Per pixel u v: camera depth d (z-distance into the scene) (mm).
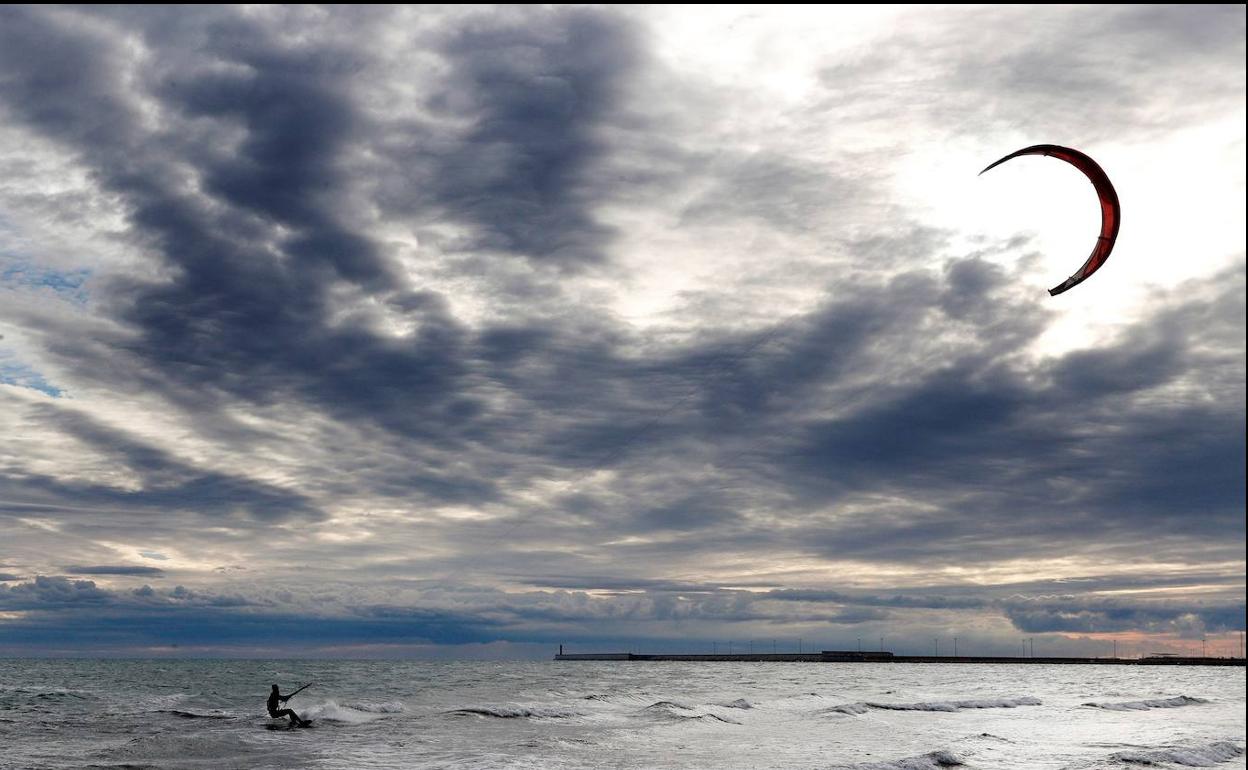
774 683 113250
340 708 52500
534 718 49812
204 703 58719
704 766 32438
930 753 35562
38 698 60812
